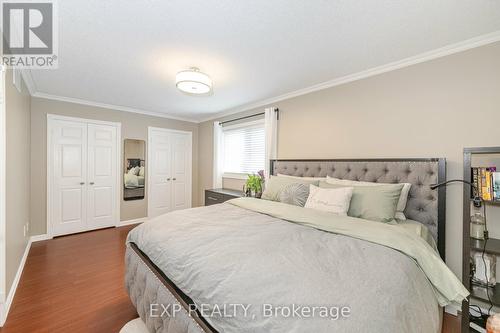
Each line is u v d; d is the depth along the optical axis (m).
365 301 0.82
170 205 4.89
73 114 3.71
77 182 3.78
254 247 1.24
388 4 1.44
